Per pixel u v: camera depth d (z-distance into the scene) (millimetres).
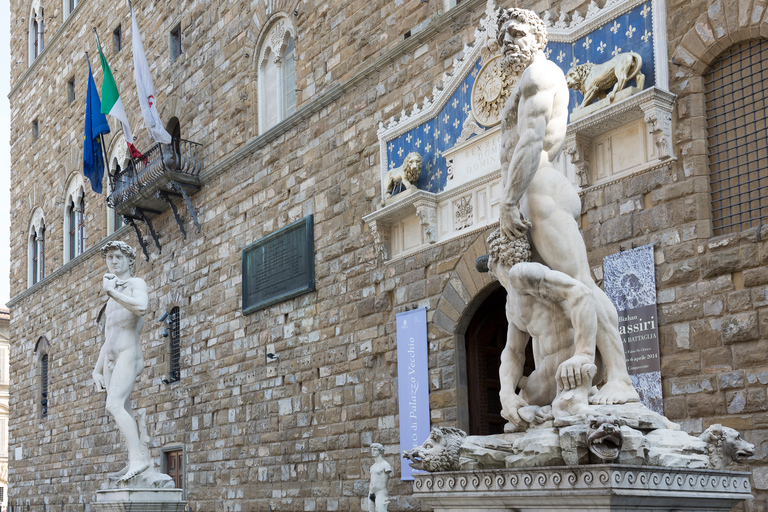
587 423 5668
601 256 13336
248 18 24703
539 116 6398
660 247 12508
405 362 17234
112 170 33031
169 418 26250
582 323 6062
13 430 40375
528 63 6652
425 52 17906
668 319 12242
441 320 16609
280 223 22141
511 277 6387
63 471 34281
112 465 30422
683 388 11898
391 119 18312
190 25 27703
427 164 17375
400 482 17109
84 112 35562
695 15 12445
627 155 13188
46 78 39844
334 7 20875
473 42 16609
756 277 11305
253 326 22797
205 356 24812
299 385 20703
